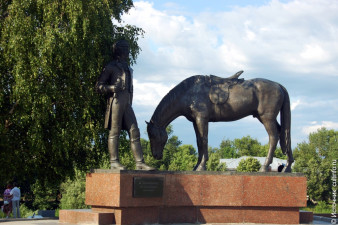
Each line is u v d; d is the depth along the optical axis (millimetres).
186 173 10664
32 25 14461
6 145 15922
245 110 11570
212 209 10773
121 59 11109
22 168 17094
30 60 14289
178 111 11422
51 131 16078
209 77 11672
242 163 50375
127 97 10852
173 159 52938
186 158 53438
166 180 10469
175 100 11352
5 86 15969
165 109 11336
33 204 41250
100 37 15422
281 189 11125
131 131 10883
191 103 11336
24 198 43406
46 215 23625
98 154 18484
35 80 14508
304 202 11203
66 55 14344
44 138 16391
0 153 16125
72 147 17219
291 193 11172
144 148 52375
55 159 17078
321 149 70312
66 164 17953
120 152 18875
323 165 46562
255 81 11789
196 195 10656
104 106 16797
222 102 11406
